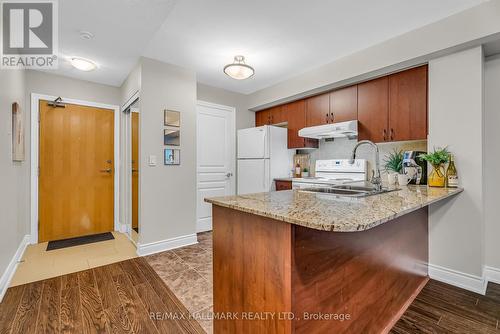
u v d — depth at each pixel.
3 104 2.06
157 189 2.89
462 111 2.07
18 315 1.67
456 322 1.63
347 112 3.02
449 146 2.13
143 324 1.59
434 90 2.22
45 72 3.17
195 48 2.61
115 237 3.42
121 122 3.73
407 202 1.37
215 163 3.89
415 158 2.42
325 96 3.27
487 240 2.24
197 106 3.69
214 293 1.47
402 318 1.66
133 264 2.53
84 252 2.85
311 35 2.36
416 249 2.01
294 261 0.98
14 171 2.47
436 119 2.21
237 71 2.76
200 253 2.84
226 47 2.59
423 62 2.32
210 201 1.44
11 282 2.13
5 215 2.12
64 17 2.03
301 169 3.89
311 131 3.15
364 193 1.75
